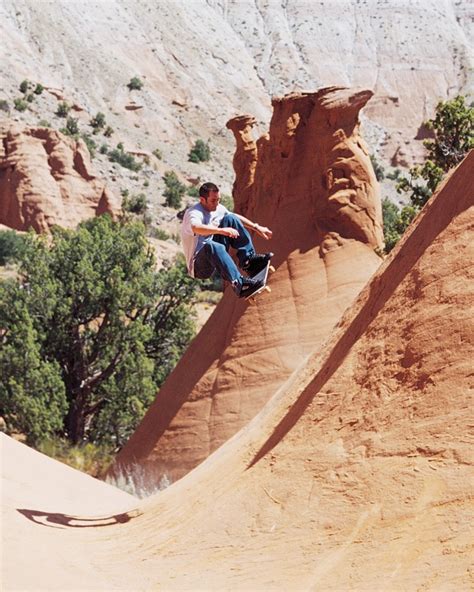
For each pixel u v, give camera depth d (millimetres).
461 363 7254
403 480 6957
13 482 12453
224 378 20188
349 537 6930
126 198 106312
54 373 33281
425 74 190125
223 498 8898
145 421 21734
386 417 7641
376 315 8992
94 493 13695
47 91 136500
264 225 21703
